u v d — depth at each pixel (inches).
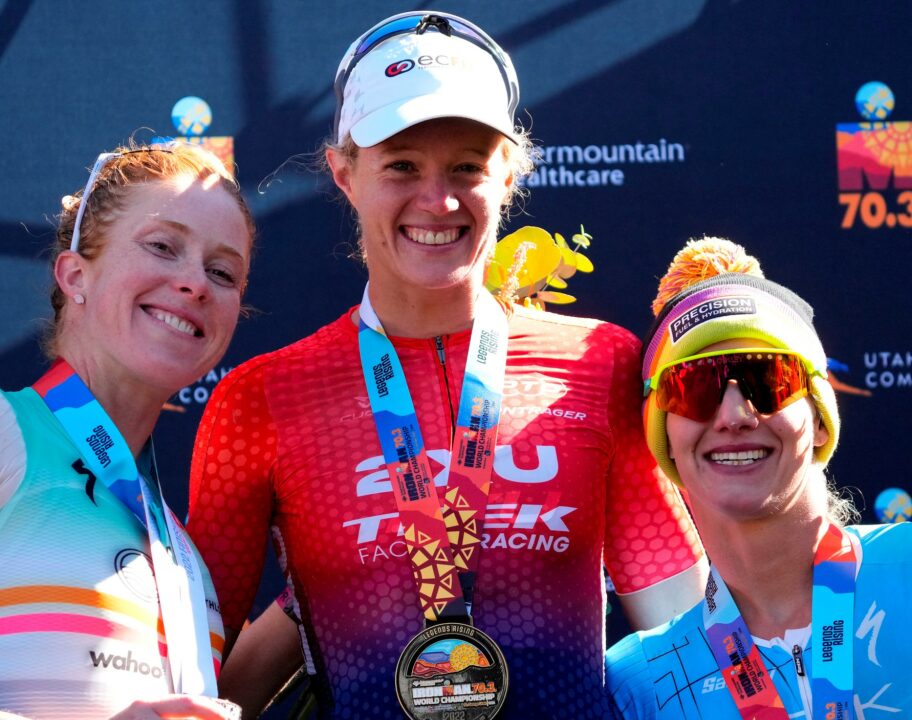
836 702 69.8
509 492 79.9
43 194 128.5
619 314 129.8
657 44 131.3
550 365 85.4
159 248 76.2
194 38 130.5
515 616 77.5
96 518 69.2
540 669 76.6
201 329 77.6
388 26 86.7
